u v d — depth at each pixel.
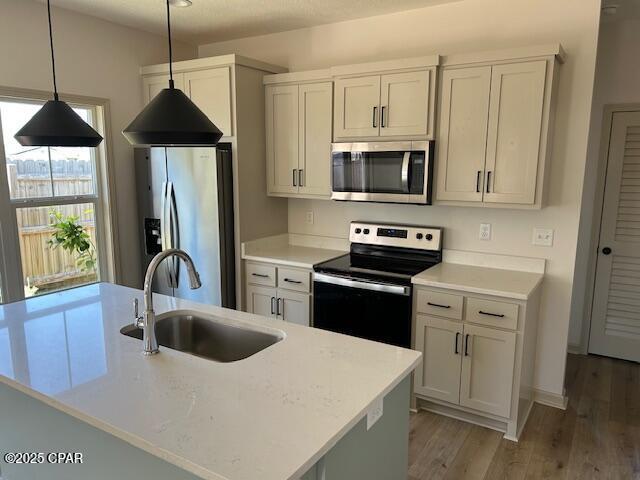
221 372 1.62
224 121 3.51
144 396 1.44
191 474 1.25
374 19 3.46
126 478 1.43
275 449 1.17
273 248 3.90
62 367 1.66
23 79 3.20
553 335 3.06
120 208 3.89
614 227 3.78
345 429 1.29
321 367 1.66
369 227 3.60
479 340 2.71
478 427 2.84
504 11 2.99
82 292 2.64
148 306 1.76
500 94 2.74
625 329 3.84
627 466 2.49
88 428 1.52
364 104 3.17
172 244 3.70
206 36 4.05
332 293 3.17
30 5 3.20
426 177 2.97
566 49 2.83
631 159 3.66
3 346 1.85
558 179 2.93
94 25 3.57
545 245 3.02
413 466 2.47
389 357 1.75
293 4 3.20
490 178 2.84
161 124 1.67
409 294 2.87
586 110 2.81
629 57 3.57
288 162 3.65
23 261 3.34
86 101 3.57
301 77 3.46
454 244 3.33
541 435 2.76
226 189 3.54
